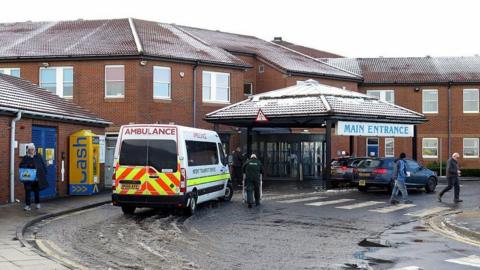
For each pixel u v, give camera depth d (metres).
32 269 9.47
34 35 35.00
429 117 44.53
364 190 26.72
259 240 13.13
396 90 44.59
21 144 19.80
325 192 25.80
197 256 11.15
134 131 17.34
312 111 26.62
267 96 30.08
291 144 36.09
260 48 42.62
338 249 12.06
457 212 19.20
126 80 31.11
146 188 16.98
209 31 44.59
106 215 17.53
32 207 18.27
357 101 28.89
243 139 36.06
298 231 14.58
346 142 41.69
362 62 48.56
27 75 31.94
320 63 43.50
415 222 16.62
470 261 10.79
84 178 23.02
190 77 33.19
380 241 13.16
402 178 21.45
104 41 32.91
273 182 32.84
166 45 33.84
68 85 31.70
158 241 12.82
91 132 23.72
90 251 11.58
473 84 44.16
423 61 48.38
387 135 28.73
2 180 18.75
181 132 17.19
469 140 44.16
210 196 19.58
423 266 10.30
